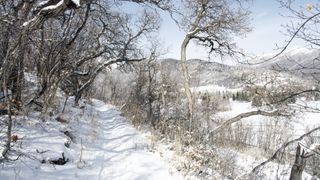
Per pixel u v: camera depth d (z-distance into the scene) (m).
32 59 11.55
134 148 10.52
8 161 6.25
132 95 26.02
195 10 18.28
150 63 25.42
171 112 18.06
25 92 10.90
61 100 17.34
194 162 8.85
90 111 19.80
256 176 8.32
